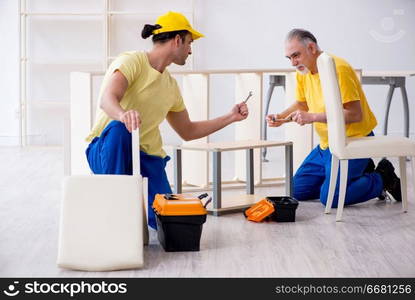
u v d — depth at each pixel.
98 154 3.29
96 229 2.78
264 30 7.57
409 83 7.71
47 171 5.63
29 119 7.54
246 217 3.82
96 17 7.51
